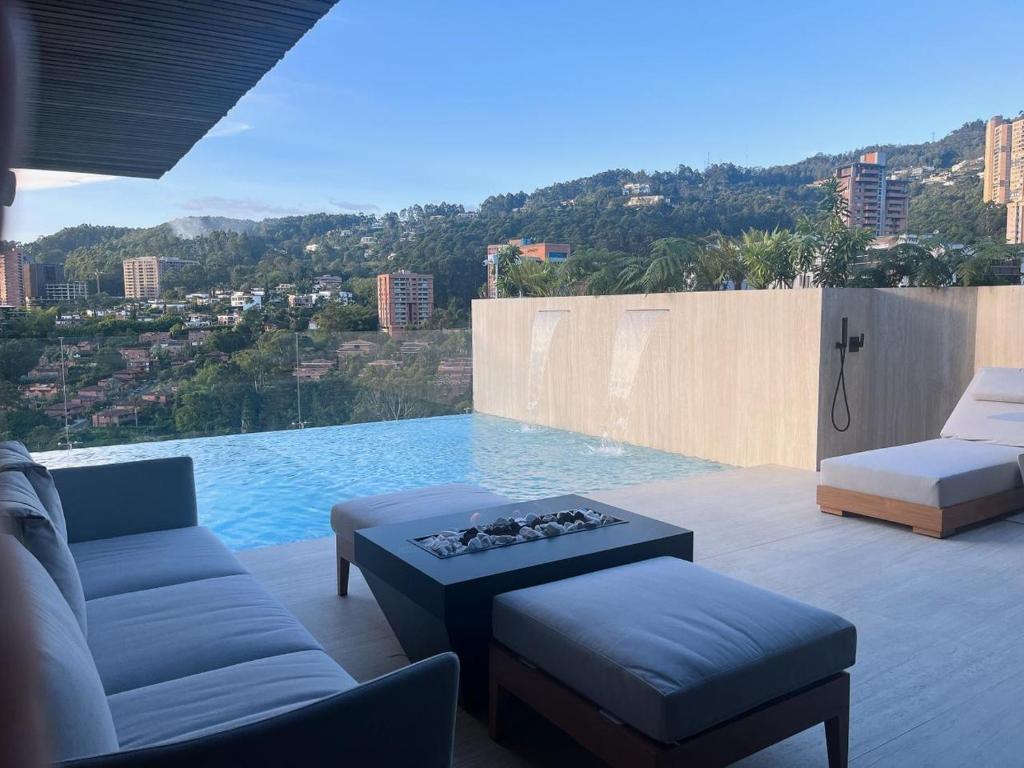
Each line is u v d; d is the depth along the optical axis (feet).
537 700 6.90
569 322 29.81
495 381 34.17
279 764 3.70
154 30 12.12
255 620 7.20
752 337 22.26
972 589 11.23
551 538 8.98
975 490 14.11
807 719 6.54
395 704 4.00
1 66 0.74
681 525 14.62
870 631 9.86
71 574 6.41
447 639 7.72
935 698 8.18
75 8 11.25
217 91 14.84
